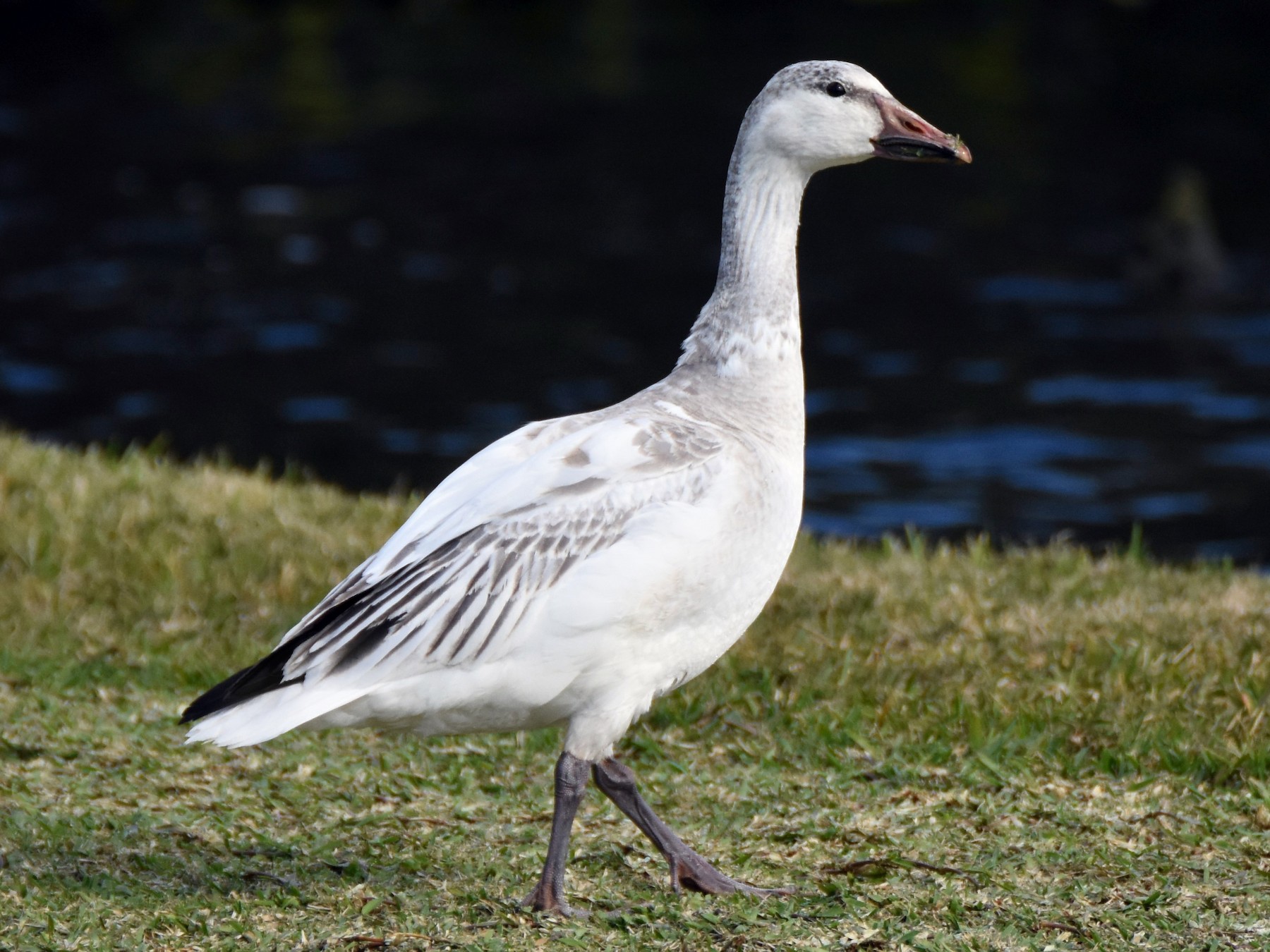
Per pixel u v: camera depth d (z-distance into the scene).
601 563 6.37
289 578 10.66
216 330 28.28
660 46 55.53
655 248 33.59
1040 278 31.72
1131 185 38.38
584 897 6.77
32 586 10.36
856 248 34.25
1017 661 9.38
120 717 8.62
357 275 31.62
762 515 6.73
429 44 55.81
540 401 24.89
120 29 56.59
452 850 7.22
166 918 6.32
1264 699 8.75
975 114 45.91
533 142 42.47
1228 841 7.16
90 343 27.42
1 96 46.97
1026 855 7.04
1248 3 59.59
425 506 6.72
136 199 36.56
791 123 7.30
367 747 8.49
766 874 7.03
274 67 51.81
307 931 6.26
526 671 6.43
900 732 8.62
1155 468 21.55
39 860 6.90
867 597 10.45
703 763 8.36
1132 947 6.13
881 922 6.39
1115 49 54.50
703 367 7.26
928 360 26.78
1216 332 28.20
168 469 13.15
